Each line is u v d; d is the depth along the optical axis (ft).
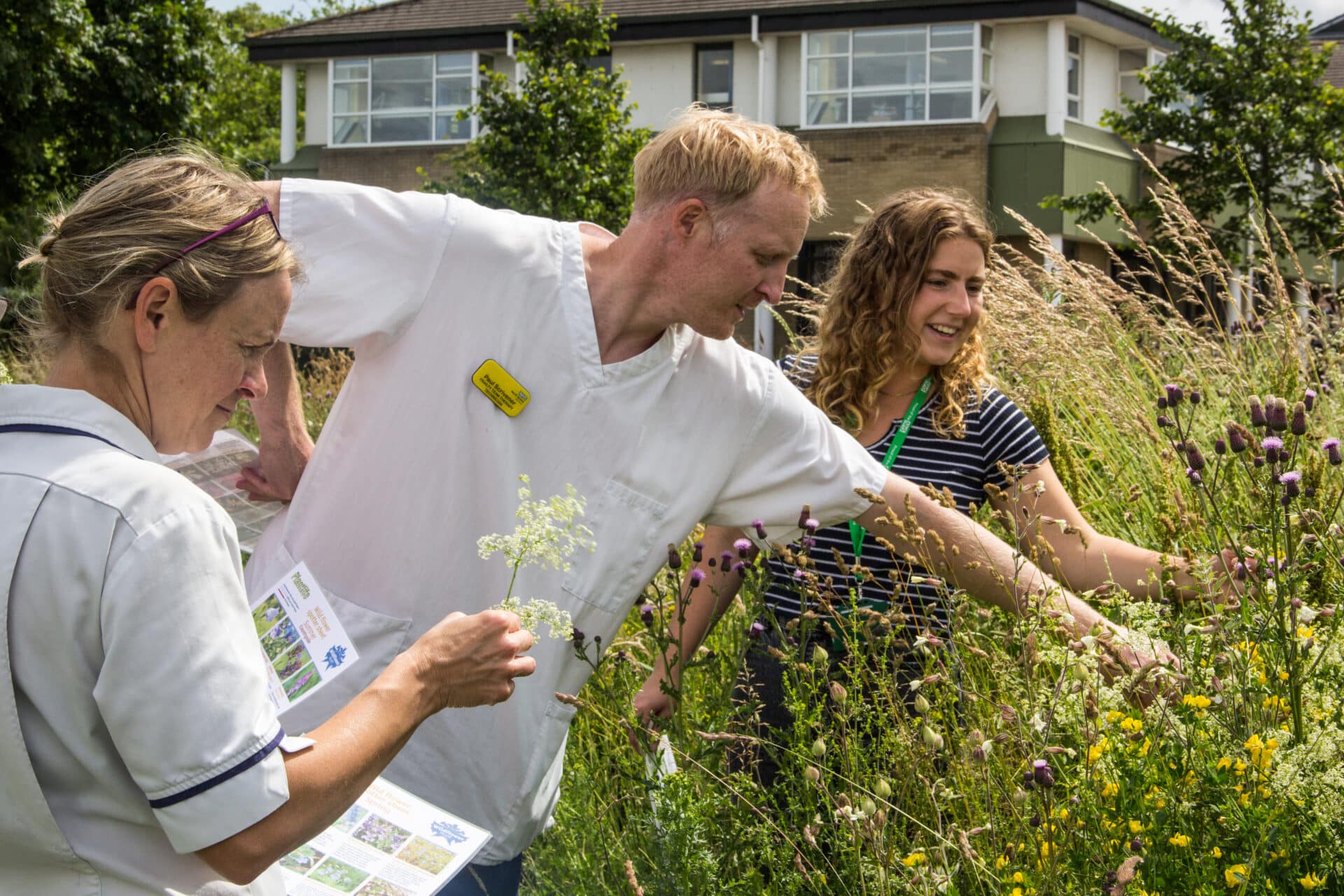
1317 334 13.92
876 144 69.26
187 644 4.34
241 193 4.89
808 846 6.83
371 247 7.40
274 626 7.20
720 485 8.05
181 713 4.30
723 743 7.72
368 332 7.51
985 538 8.32
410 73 79.05
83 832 4.49
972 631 8.17
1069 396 14.51
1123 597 7.98
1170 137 55.42
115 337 4.64
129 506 4.40
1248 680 6.70
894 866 6.31
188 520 4.46
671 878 6.88
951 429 9.29
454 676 5.35
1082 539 8.52
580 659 7.95
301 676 6.75
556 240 7.64
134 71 58.44
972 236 9.15
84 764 4.43
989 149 68.49
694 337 7.98
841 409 9.59
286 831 4.55
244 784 4.37
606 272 7.59
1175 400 8.22
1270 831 5.74
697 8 71.61
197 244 4.62
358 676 7.64
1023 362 14.51
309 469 7.97
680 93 73.15
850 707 7.52
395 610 7.68
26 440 4.52
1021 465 8.55
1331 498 8.48
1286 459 7.21
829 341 9.66
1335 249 16.81
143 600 4.30
